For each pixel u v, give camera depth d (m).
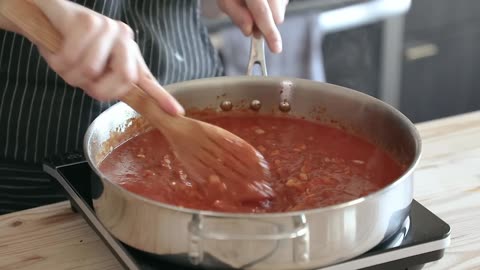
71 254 0.91
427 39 2.20
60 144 1.20
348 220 0.76
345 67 2.01
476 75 2.31
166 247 0.76
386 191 0.78
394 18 2.02
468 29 2.24
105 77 0.84
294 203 0.88
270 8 1.14
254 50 1.11
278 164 0.98
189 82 1.08
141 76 0.86
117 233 0.81
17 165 1.22
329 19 1.75
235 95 1.10
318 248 0.75
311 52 1.76
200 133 0.88
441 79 2.27
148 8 1.25
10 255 0.90
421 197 1.02
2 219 0.98
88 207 0.91
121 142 1.03
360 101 1.03
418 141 0.88
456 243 0.92
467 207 1.00
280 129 1.08
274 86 1.09
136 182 0.94
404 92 2.24
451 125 1.23
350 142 1.03
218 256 0.74
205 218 0.73
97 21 0.83
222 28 1.65
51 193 1.23
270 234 0.72
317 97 1.07
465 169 1.09
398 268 0.82
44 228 0.96
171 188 0.92
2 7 0.85
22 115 1.20
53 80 1.18
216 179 0.88
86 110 1.19
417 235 0.83
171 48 1.27
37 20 0.84
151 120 0.89
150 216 0.76
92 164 0.84
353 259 0.79
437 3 2.16
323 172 0.96
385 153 0.99
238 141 0.89
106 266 0.89
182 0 1.29
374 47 2.03
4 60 1.19
